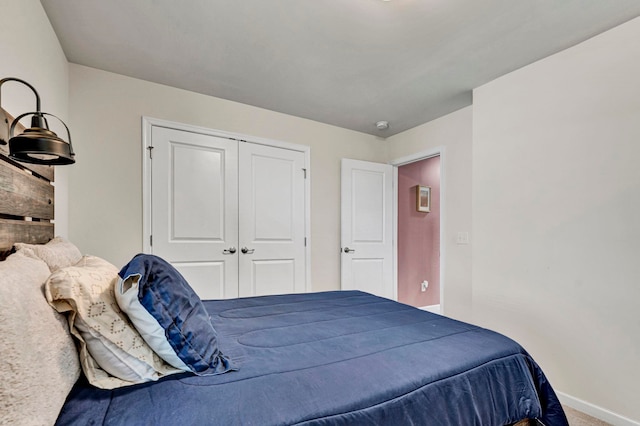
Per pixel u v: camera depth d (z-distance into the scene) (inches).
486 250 99.4
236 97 116.3
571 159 80.5
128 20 73.6
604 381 73.0
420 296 173.0
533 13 69.4
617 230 72.1
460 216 123.4
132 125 101.8
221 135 117.6
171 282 39.9
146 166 103.7
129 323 37.0
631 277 69.7
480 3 66.4
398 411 35.7
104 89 97.7
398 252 165.2
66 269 36.1
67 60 91.3
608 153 74.0
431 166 179.0
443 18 71.4
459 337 53.7
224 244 117.3
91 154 95.6
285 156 132.3
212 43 82.8
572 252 79.7
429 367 42.6
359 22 73.3
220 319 61.9
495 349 49.8
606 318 73.2
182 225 109.7
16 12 56.0
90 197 95.3
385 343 50.0
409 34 77.6
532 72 89.7
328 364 41.9
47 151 41.7
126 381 35.7
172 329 37.5
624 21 71.6
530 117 89.7
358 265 147.9
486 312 98.7
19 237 50.1
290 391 35.1
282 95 114.1
